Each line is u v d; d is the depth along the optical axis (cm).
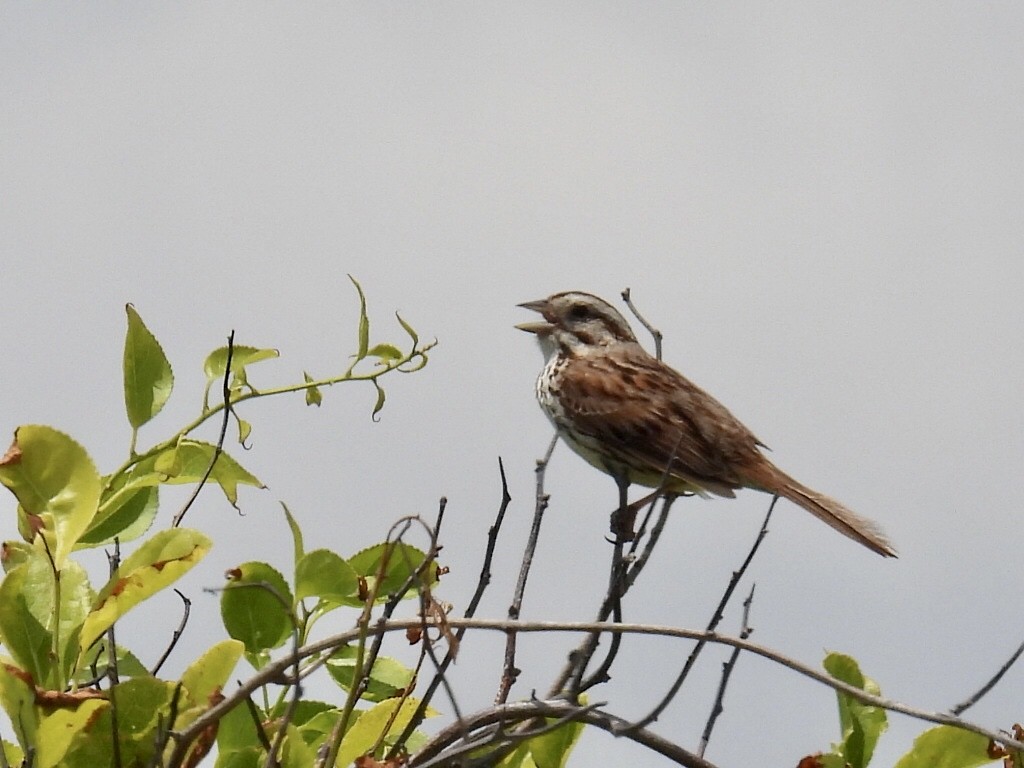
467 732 768
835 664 875
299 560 848
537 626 754
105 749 713
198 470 930
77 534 762
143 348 920
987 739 841
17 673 691
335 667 894
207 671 724
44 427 771
